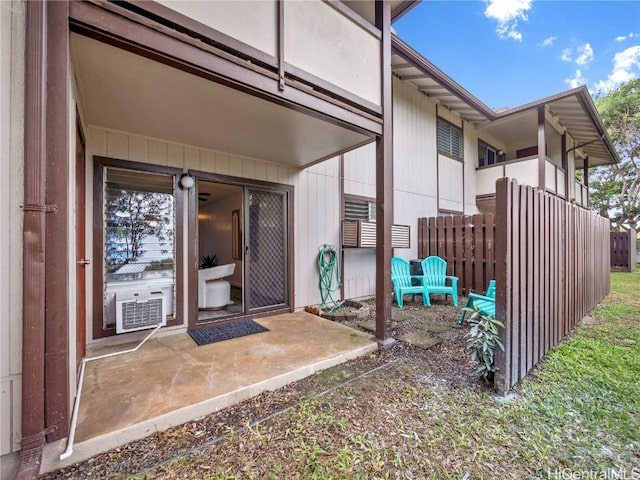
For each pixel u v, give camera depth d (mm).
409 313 5027
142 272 3512
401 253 7047
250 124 3146
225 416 2104
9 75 1487
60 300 1569
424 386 2525
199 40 2064
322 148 3973
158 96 2535
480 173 9453
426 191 7684
